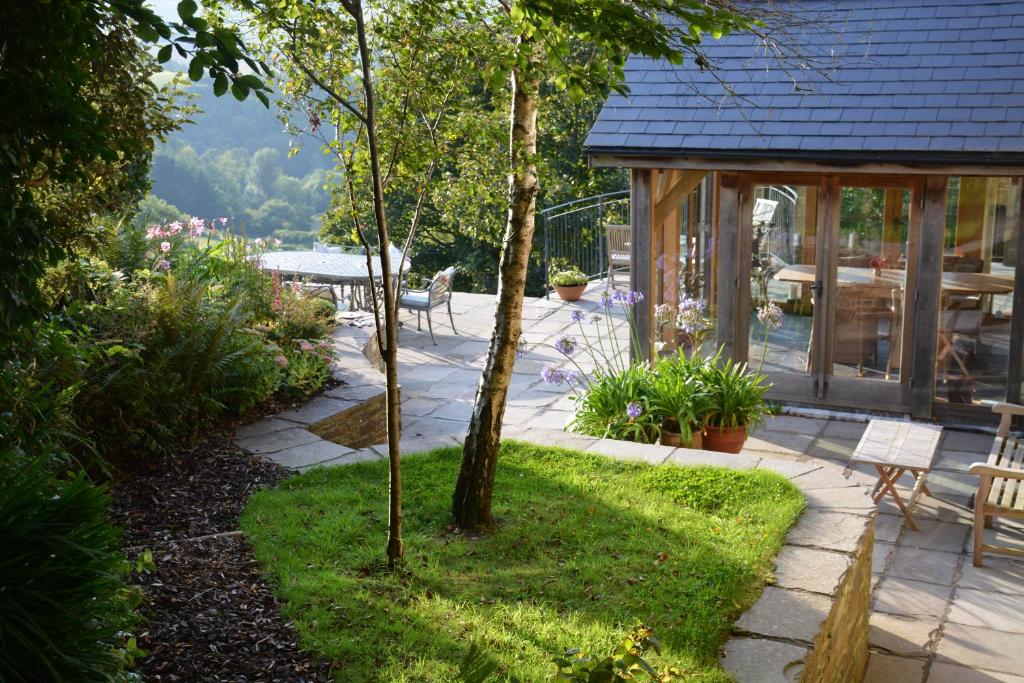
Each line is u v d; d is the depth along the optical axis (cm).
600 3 373
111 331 699
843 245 989
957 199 937
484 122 488
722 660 404
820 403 1028
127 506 575
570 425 841
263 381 789
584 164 2002
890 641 592
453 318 1417
